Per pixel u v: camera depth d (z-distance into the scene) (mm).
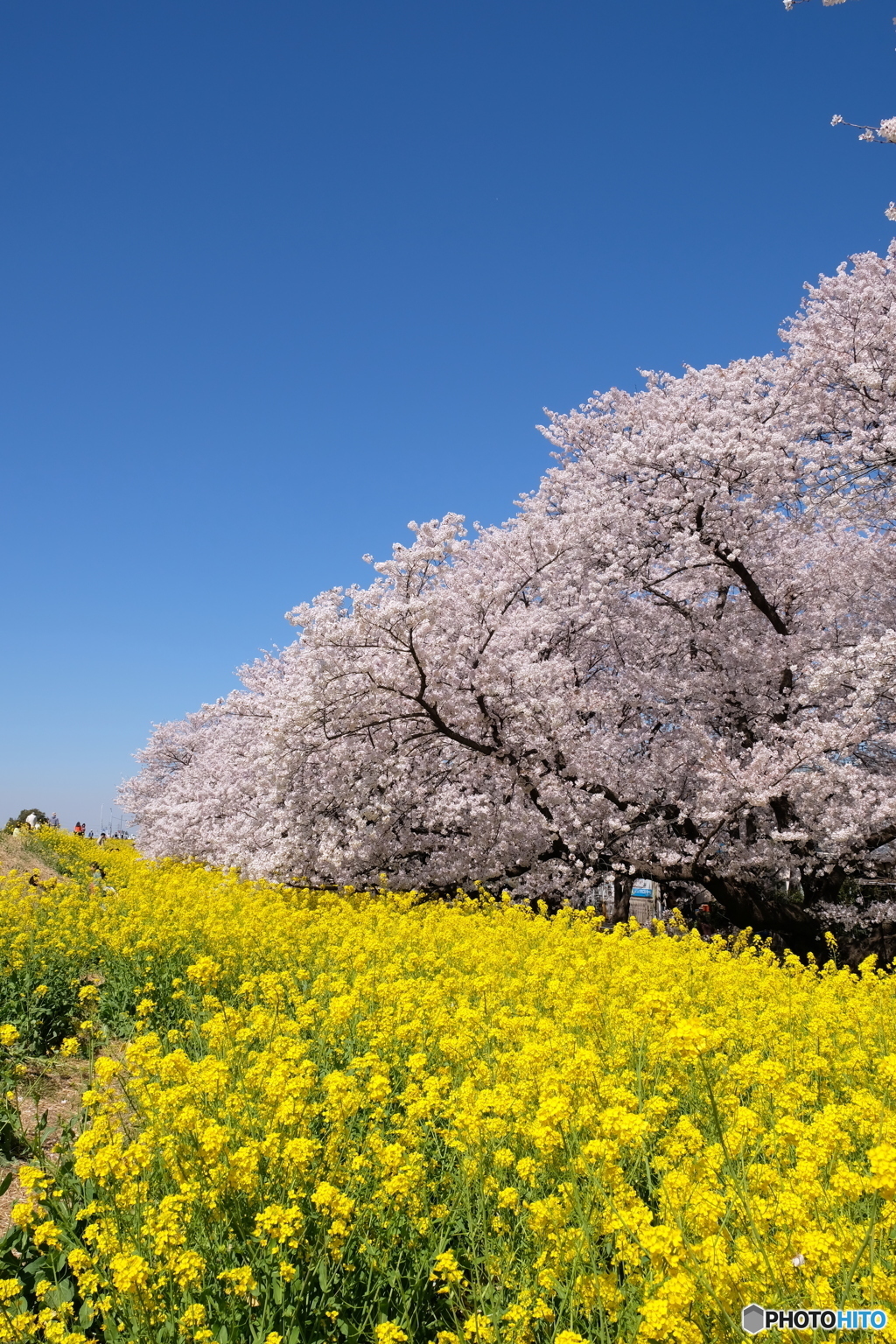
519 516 14828
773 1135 3621
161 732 26766
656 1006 3762
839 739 12102
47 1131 5117
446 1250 3416
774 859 13492
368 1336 3082
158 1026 7004
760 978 7488
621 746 14367
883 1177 2580
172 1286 3004
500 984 6652
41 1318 3000
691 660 15039
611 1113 3229
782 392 14289
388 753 13742
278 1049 4832
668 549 14641
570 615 14734
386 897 12391
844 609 14562
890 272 14422
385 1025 5445
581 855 13688
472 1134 3672
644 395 16812
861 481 13086
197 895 11906
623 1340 2777
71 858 20984
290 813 13727
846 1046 5363
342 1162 3811
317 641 12180
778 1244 2883
